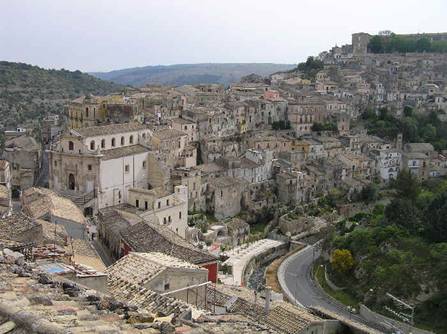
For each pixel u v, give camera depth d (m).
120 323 24.61
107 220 109.69
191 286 58.59
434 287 121.69
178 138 174.88
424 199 178.38
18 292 25.97
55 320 22.41
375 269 131.75
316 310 78.69
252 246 160.00
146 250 86.56
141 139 152.38
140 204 129.12
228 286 84.56
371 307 123.75
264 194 188.75
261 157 193.38
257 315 64.56
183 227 135.88
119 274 57.22
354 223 177.00
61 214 92.88
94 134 137.12
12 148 172.50
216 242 151.50
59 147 136.25
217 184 170.50
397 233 141.38
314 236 177.75
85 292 29.81
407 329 112.12
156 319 26.88
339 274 138.62
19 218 66.38
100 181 133.75
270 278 140.12
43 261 43.69
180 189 134.75
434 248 131.50
